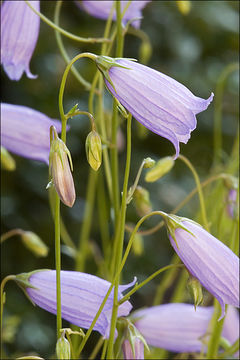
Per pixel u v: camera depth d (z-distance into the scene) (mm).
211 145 1089
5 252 965
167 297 913
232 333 491
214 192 546
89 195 594
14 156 978
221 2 1173
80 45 1040
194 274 384
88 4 506
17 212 979
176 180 1053
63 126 368
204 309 489
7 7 484
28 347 892
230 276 380
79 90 1016
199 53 1144
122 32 462
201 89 1125
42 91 1013
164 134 375
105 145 468
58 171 363
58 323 387
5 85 1008
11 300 920
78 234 970
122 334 430
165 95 372
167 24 1132
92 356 467
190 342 485
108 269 528
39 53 1013
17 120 493
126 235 934
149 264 985
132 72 374
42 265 975
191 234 380
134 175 1021
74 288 402
